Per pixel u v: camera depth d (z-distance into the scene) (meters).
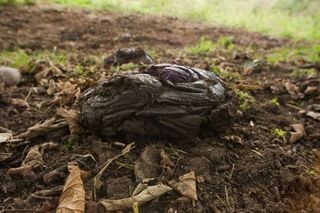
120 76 0.44
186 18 1.55
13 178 0.42
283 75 0.83
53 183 0.41
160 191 0.38
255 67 0.84
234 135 0.50
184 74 0.45
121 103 0.42
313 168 0.49
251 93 0.68
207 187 0.41
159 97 0.42
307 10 1.94
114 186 0.39
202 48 1.00
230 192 0.41
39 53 0.90
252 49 1.10
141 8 1.60
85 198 0.38
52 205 0.38
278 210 0.40
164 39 1.16
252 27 1.55
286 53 1.10
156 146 0.43
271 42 1.31
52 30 1.14
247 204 0.40
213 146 0.47
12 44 0.97
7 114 0.55
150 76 0.44
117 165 0.42
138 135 0.44
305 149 0.53
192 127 0.43
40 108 0.57
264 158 0.47
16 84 0.68
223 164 0.44
